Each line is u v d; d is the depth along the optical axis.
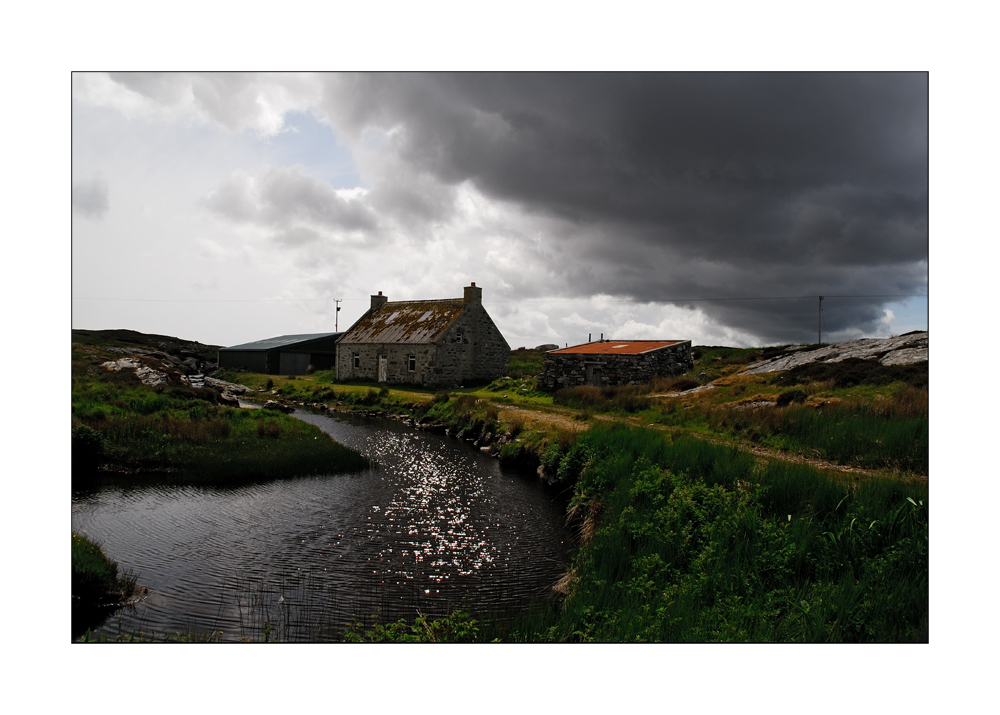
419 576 10.24
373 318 49.09
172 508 13.48
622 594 8.80
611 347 33.44
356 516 13.48
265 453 18.30
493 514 13.84
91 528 11.87
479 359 43.59
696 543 9.86
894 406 15.69
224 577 9.98
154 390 25.09
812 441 14.66
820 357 27.28
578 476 15.31
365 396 36.44
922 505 9.09
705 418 19.06
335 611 8.86
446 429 26.89
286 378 49.16
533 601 9.36
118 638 7.84
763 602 8.11
